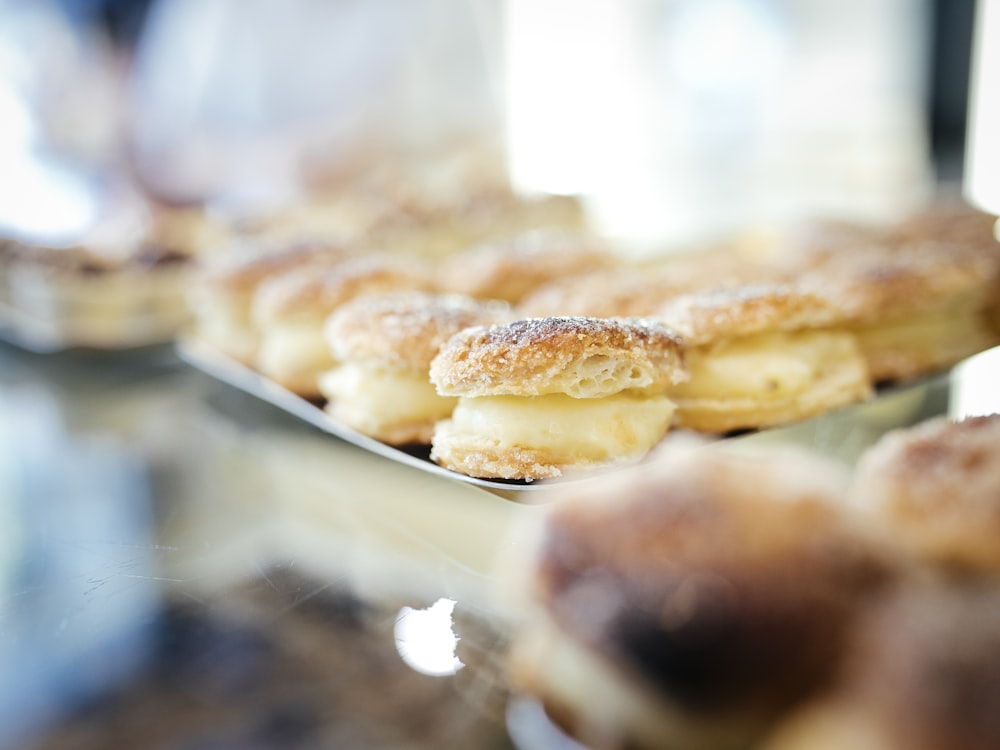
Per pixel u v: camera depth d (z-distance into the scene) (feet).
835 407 0.91
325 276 1.11
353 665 0.63
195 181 2.24
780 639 0.51
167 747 0.58
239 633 0.65
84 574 0.72
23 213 1.81
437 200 1.66
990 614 0.50
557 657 0.58
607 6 3.08
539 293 1.09
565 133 2.94
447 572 0.71
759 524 0.56
